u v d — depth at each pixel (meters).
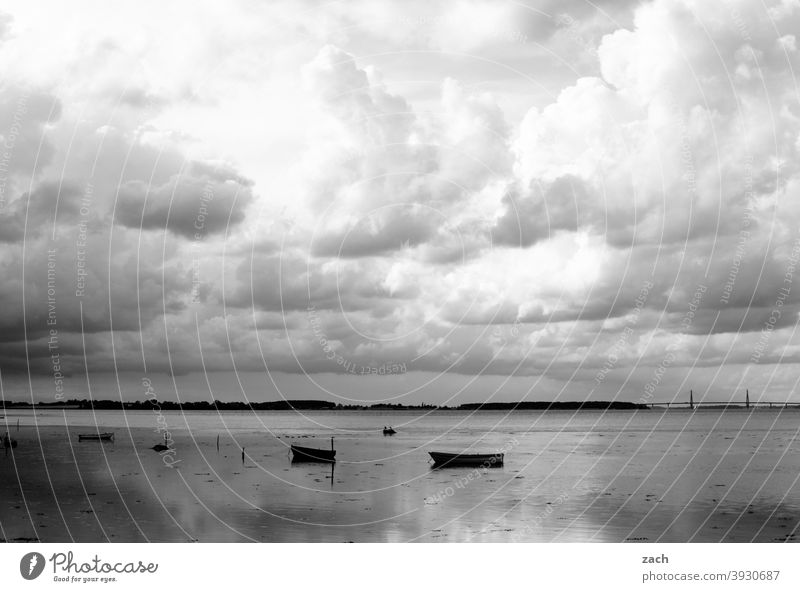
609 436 142.25
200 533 41.81
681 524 44.94
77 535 41.00
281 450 99.19
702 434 147.75
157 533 41.66
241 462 80.81
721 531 42.91
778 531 43.06
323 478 66.12
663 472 71.06
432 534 41.94
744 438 131.50
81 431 143.75
